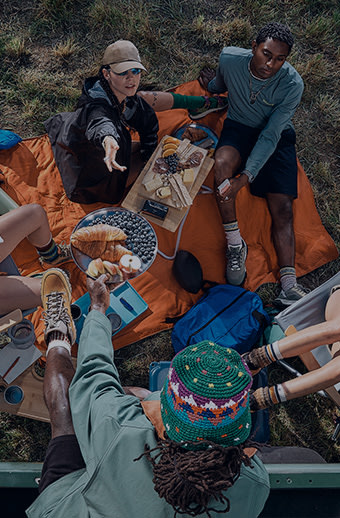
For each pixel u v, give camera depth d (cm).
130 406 167
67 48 414
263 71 320
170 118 407
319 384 268
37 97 406
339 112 435
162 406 144
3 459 326
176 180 358
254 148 354
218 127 413
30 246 360
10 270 304
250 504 158
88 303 348
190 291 359
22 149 381
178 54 430
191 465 137
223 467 139
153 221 356
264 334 345
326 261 392
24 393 300
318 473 215
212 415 133
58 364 243
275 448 279
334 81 443
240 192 388
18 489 211
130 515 153
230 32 440
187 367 136
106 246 328
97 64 419
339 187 417
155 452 152
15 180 373
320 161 422
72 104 408
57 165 370
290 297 363
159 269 366
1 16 418
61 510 164
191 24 439
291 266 375
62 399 216
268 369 358
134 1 435
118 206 381
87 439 167
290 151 381
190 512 144
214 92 399
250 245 386
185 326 343
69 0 423
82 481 165
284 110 347
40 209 307
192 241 378
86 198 367
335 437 333
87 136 313
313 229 397
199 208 385
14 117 400
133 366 353
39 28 420
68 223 372
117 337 351
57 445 188
